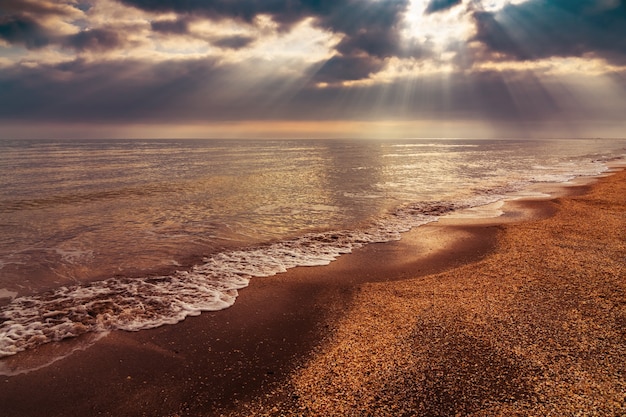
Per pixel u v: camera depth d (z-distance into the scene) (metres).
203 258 11.37
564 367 5.39
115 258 11.30
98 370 5.77
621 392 4.75
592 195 22.38
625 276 9.11
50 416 4.78
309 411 4.68
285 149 102.81
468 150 95.19
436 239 13.50
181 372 5.72
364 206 19.69
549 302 7.73
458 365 5.56
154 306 8.09
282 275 10.01
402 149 104.81
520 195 23.27
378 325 7.04
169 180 30.20
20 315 7.61
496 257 11.18
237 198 21.83
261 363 5.94
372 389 5.07
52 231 14.26
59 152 69.69
